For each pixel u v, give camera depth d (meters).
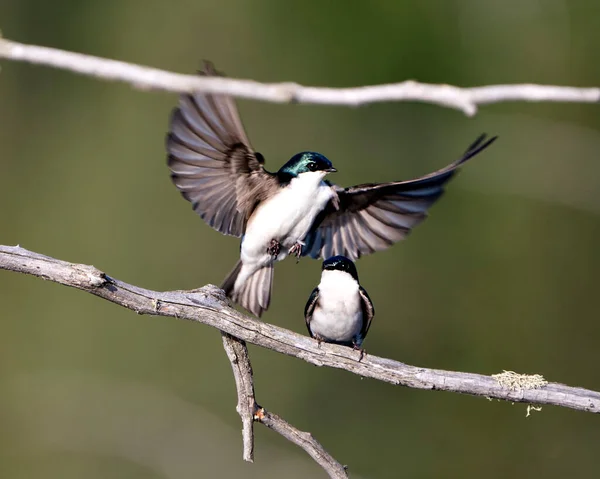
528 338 13.80
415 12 15.45
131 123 16.16
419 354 13.84
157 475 13.32
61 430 13.74
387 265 14.13
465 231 14.66
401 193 6.95
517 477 12.50
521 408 12.60
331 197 6.62
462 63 15.37
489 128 15.34
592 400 5.33
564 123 15.23
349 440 12.90
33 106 16.52
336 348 5.57
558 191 14.98
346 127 15.67
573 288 14.24
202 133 5.79
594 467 12.31
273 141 15.63
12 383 14.05
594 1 15.08
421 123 15.59
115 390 13.95
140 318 14.24
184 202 15.37
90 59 2.73
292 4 16.06
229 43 16.47
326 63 15.88
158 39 16.73
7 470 13.48
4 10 16.64
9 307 14.47
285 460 12.97
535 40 15.22
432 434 12.80
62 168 16.23
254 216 6.52
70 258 15.50
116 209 15.69
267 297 6.80
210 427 13.55
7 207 16.02
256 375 13.16
